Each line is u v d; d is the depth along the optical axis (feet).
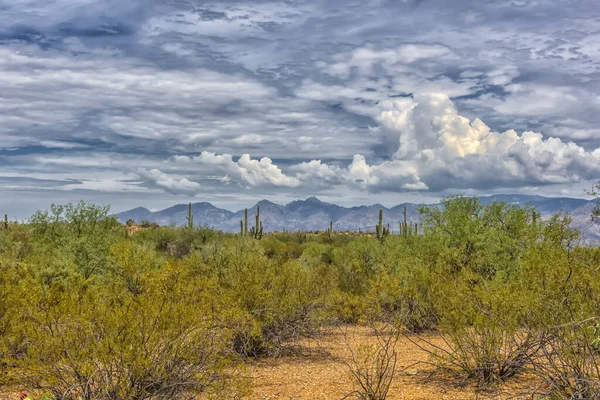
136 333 17.37
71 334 17.26
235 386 19.21
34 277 30.22
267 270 32.94
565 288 20.08
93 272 43.98
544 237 32.04
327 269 52.70
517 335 22.31
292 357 29.73
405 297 34.24
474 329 22.94
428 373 24.75
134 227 153.17
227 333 20.36
